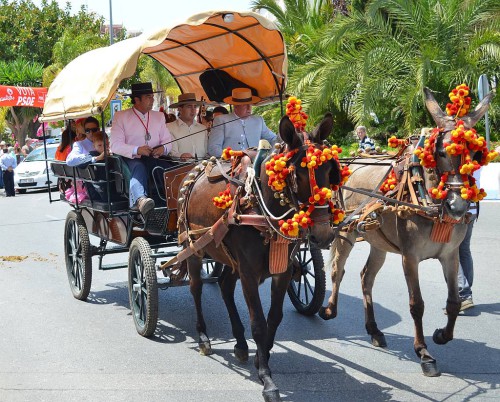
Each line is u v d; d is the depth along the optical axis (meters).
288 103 5.07
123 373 5.79
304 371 5.75
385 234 6.14
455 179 5.15
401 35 20.33
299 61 22.09
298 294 7.51
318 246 4.64
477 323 6.83
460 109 5.33
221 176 5.77
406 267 5.73
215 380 5.62
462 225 5.67
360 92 19.02
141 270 6.84
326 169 4.64
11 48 37.91
